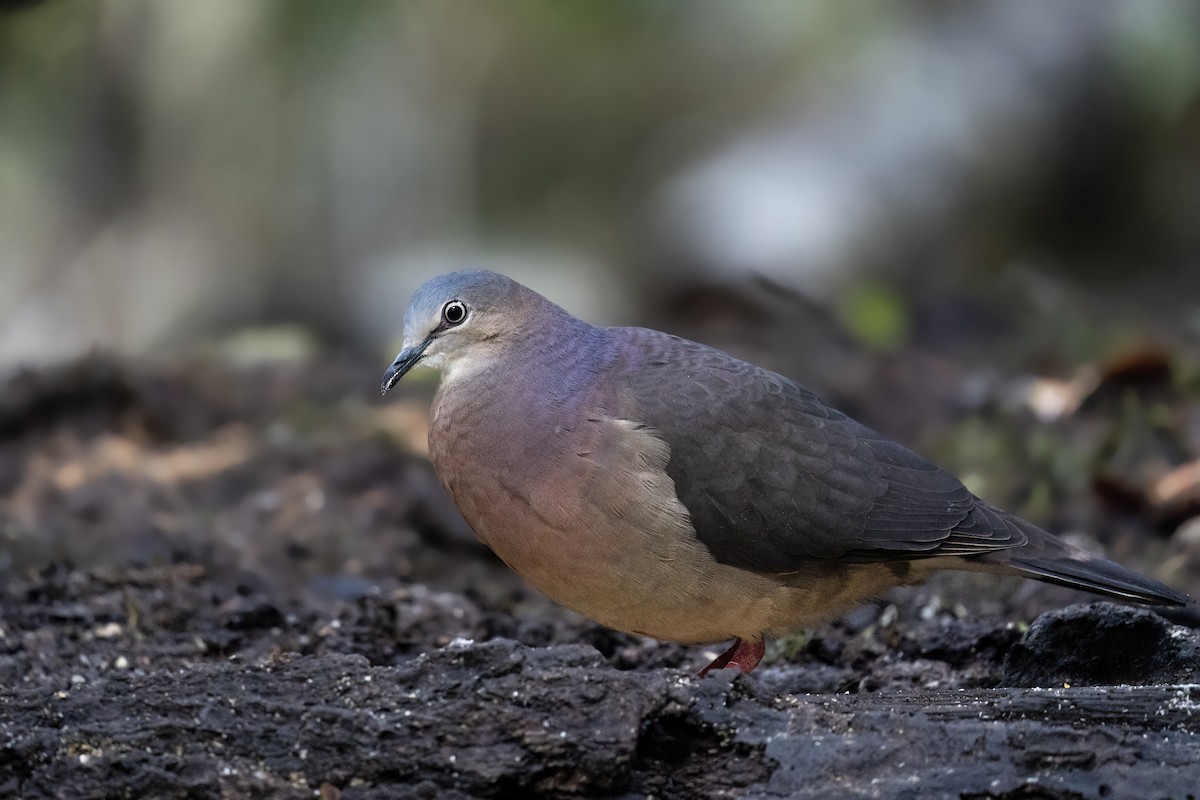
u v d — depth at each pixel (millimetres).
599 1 19938
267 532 11289
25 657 8375
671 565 7531
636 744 5898
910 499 7922
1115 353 12945
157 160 18750
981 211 18922
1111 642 7344
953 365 15055
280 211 18703
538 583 7824
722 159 19203
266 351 16094
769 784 5895
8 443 13266
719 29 20172
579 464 7465
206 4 18375
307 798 5816
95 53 18547
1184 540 10109
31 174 18688
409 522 11602
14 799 5828
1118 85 19047
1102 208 19312
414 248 18906
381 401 14539
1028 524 7980
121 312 18422
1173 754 5887
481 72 19766
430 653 6191
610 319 18469
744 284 17922
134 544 10859
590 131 21078
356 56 18641
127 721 5996
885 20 19688
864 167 18703
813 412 8109
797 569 7789
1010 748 5898
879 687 7930
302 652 8555
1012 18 19375
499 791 5828
